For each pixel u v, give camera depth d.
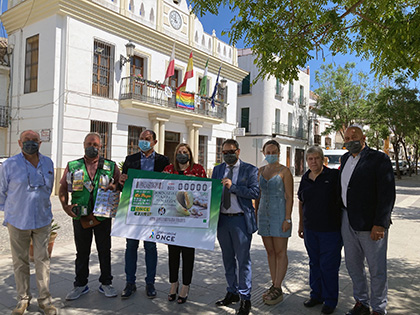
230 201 3.56
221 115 20.06
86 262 3.81
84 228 3.73
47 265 3.41
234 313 3.50
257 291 4.15
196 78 18.75
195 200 3.66
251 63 27.59
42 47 12.91
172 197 3.74
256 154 26.58
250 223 3.54
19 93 13.84
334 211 3.57
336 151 19.45
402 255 5.88
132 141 15.41
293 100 30.81
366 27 5.06
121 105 14.62
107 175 3.83
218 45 20.22
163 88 15.62
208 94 19.59
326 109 30.30
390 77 5.33
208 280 4.46
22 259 3.36
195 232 3.56
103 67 14.20
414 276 4.75
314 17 4.99
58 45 12.62
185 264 3.71
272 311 3.60
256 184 3.54
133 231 3.74
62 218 8.55
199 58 18.58
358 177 3.34
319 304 3.76
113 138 14.37
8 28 14.24
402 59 4.84
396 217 10.07
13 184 3.27
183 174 3.90
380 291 3.32
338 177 3.58
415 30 4.21
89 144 3.78
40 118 12.93
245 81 27.98
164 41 16.34
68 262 5.00
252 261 5.37
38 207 3.33
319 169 3.65
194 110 17.77
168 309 3.56
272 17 5.01
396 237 7.31
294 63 5.02
